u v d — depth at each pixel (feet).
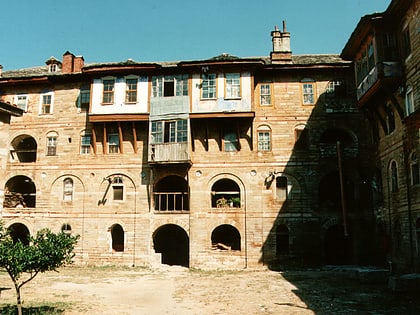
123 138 108.99
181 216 103.71
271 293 67.15
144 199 105.50
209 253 101.14
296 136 104.37
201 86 103.40
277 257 99.60
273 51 108.47
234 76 103.35
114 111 105.50
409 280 64.03
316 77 106.42
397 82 79.20
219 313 53.21
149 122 103.91
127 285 76.64
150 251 103.24
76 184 108.99
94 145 108.99
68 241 46.80
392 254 86.79
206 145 105.19
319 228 100.37
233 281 81.05
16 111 73.51
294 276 86.53
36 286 74.28
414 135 75.25
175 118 102.47
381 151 94.32
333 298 61.93
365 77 88.94
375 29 81.30
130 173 107.04
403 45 78.89
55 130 112.57
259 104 106.42
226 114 101.45
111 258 104.32
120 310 54.65
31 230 108.47
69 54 121.60
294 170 102.94
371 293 65.05
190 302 60.39
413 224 77.20
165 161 101.30
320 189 112.16
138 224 104.73
